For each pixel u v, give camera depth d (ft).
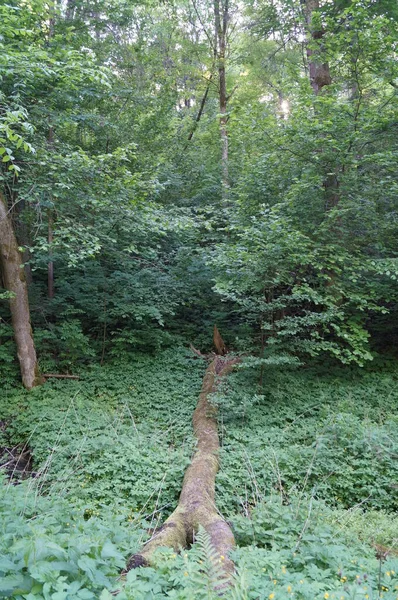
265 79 45.60
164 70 46.91
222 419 22.82
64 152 25.66
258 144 30.83
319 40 27.40
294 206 26.76
